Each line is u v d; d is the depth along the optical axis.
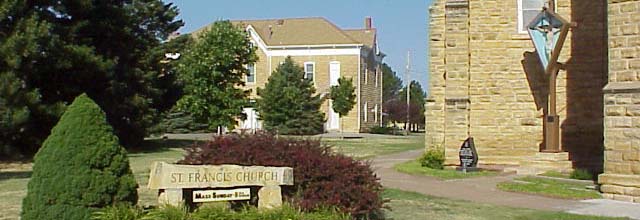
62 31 28.91
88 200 8.61
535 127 22.92
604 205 14.55
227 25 41.38
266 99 53.78
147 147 36.81
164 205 8.81
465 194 16.44
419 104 91.06
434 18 25.19
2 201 14.09
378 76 75.19
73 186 8.59
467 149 21.98
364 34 72.06
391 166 24.59
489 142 23.14
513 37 23.05
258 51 66.25
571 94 22.55
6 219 11.62
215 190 9.46
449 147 23.27
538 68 22.86
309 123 54.38
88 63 29.95
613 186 15.37
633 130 14.97
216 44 40.69
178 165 9.26
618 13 15.33
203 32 44.84
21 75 26.23
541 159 21.41
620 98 15.21
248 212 9.02
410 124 83.88
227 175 9.50
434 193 16.56
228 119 41.16
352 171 10.60
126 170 9.10
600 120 22.27
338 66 66.31
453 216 12.88
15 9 25.44
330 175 10.35
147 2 38.00
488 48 23.16
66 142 8.78
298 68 55.47
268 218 8.92
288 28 68.12
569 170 21.03
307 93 55.22
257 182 9.69
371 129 66.88
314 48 66.19
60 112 28.97
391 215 12.75
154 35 38.91
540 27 21.45
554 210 13.86
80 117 8.89
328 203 10.08
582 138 22.44
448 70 23.34
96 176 8.71
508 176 20.45
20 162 27.61
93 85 31.56
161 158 28.62
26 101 26.89
